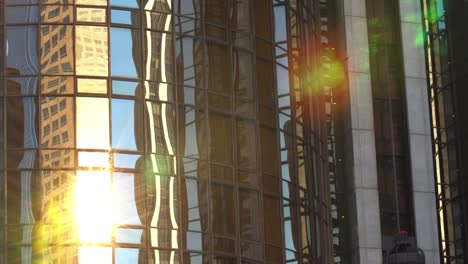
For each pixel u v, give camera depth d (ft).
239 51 182.91
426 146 223.30
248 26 184.85
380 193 220.43
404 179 221.66
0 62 174.50
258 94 183.42
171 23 178.60
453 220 234.99
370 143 218.79
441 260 230.89
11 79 174.09
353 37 223.51
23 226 168.96
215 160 176.35
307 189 187.73
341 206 217.97
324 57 223.51
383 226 218.59
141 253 169.58
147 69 175.94
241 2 185.16
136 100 174.50
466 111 238.89
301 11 195.52
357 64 222.89
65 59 174.50
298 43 192.65
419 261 181.06
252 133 180.96
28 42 175.11
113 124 173.17
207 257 171.94
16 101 173.27
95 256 168.45
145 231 170.30
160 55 177.06
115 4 177.06
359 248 212.84
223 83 180.14
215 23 181.57
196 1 180.86
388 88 225.76
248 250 175.83
